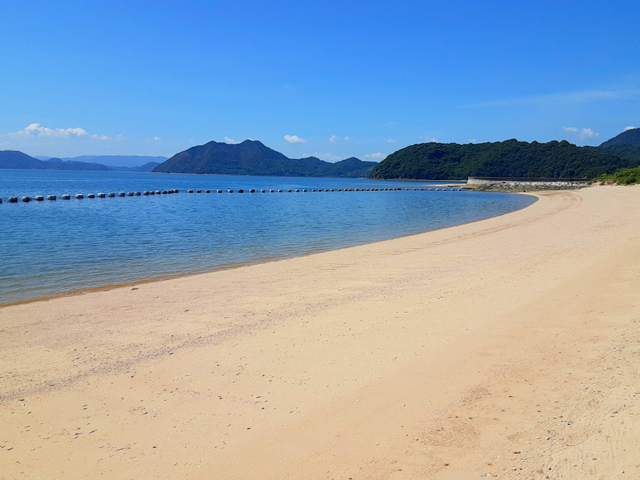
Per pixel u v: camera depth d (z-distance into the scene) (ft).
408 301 30.68
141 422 15.79
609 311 24.79
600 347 19.84
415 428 14.48
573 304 27.04
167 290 37.32
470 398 16.24
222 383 18.71
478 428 14.19
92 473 12.97
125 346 23.84
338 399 16.78
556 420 14.21
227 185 404.16
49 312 31.14
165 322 28.12
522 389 16.60
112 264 50.37
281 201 186.19
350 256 53.36
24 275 44.55
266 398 17.17
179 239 70.64
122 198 190.60
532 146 557.74
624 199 131.64
